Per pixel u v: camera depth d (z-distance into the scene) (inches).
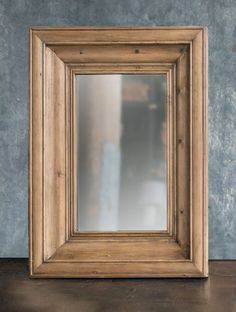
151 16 55.7
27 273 52.6
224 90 56.2
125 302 44.3
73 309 42.7
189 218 51.8
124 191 53.9
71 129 53.1
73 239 52.7
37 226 51.3
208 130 56.4
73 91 52.9
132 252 52.2
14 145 56.6
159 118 53.4
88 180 53.8
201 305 43.6
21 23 56.0
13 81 56.3
